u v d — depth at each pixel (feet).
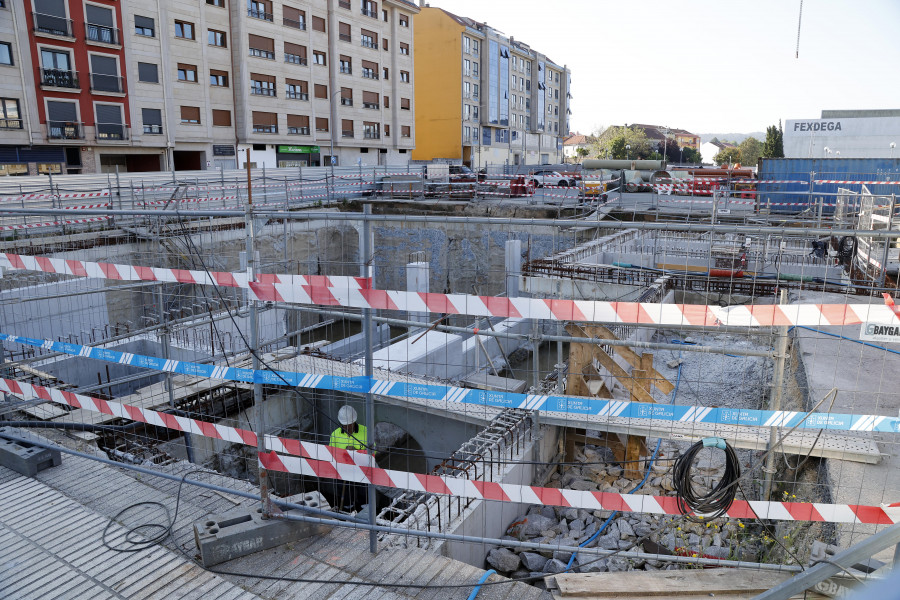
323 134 137.28
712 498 13.07
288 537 15.35
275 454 15.12
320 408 35.99
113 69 94.43
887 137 116.47
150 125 100.83
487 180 111.65
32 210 17.48
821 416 12.37
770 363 35.40
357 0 142.31
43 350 35.19
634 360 28.78
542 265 44.93
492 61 205.67
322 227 79.87
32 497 17.63
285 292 14.38
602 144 270.46
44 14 85.40
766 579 13.89
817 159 76.38
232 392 32.65
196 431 16.03
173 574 14.07
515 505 24.58
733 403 33.30
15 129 83.61
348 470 14.67
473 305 13.14
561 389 29.53
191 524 16.25
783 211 74.90
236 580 13.93
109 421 27.61
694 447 12.98
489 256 79.97
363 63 147.02
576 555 21.01
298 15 127.44
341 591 13.58
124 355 16.75
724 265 47.14
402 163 166.30
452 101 192.13
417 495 21.13
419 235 83.71
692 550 20.75
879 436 22.36
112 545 15.24
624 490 26.86
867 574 12.62
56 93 87.97
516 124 232.53
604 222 13.42
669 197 94.12
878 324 11.39
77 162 92.89
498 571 20.61
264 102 121.08
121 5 94.17
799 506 12.84
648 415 13.19
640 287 39.91
